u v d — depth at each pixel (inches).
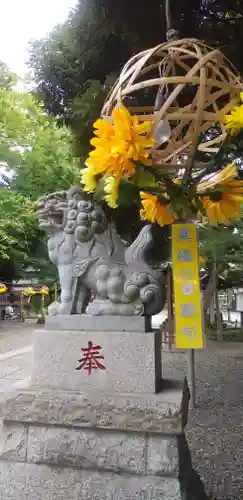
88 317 109.7
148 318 110.7
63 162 493.4
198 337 102.5
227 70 89.4
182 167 90.7
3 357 379.9
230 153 98.3
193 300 104.0
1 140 486.3
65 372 107.7
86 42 190.9
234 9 169.5
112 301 110.0
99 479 100.6
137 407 97.6
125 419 97.7
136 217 204.1
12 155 498.0
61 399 101.7
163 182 94.6
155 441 98.7
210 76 94.6
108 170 82.9
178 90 82.4
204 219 121.2
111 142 78.8
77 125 183.5
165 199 101.0
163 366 361.4
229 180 98.7
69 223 115.9
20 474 103.9
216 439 196.5
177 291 105.0
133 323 107.1
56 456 102.2
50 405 101.7
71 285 114.3
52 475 102.8
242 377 319.3
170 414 95.7
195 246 106.3
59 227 117.3
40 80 206.8
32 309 767.7
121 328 107.5
